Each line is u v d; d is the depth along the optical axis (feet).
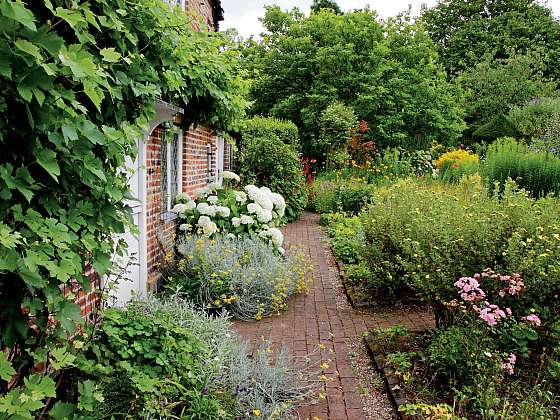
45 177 6.40
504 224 13.60
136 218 17.13
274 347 15.25
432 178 42.09
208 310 18.26
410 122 68.59
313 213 50.06
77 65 5.31
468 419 10.27
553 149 39.70
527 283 12.15
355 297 20.18
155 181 19.08
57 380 8.74
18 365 6.83
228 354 11.96
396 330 15.33
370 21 70.23
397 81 65.67
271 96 72.23
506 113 76.95
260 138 43.73
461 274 13.26
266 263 20.18
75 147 6.57
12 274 5.83
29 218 5.70
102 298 10.02
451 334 12.35
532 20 92.94
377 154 56.65
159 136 19.52
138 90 9.74
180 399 9.92
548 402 10.77
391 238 17.75
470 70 83.51
